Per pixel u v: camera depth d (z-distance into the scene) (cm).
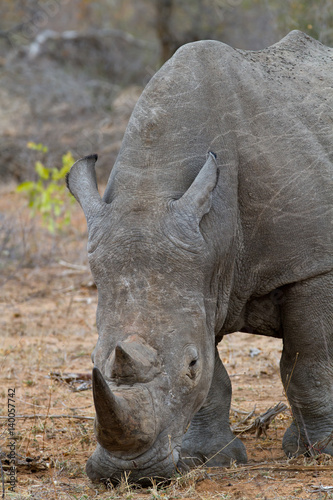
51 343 2483
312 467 1322
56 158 4838
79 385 2066
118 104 5603
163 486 1192
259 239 1345
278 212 1341
